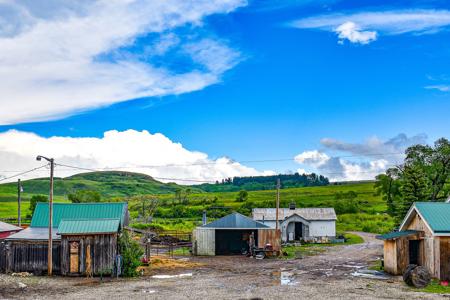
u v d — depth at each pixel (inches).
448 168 2883.9
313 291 1182.3
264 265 1764.3
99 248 1491.1
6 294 1146.0
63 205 1785.2
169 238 2701.8
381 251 2283.5
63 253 1488.7
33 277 1439.5
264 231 2135.8
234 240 2341.3
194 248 2181.3
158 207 5007.4
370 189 7440.9
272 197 6515.8
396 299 1076.5
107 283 1337.4
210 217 4345.5
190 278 1428.4
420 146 2967.5
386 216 4475.9
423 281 1236.5
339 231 3688.5
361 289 1210.0
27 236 1551.4
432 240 1381.6
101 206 1790.1
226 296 1119.6
